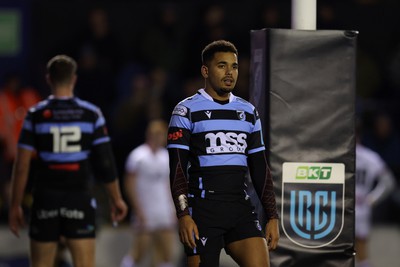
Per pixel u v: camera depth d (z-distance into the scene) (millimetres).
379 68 57938
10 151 50406
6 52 54719
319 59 23500
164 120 53469
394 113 56500
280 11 57188
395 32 58406
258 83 24109
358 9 58250
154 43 55500
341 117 23578
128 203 50688
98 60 54156
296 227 23500
